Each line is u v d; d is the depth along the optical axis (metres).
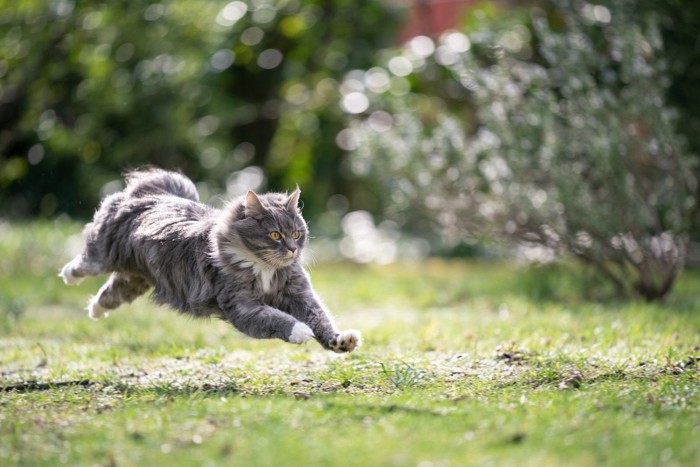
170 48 21.98
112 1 20.75
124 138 23.81
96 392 8.23
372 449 5.96
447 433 6.33
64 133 22.22
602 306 13.77
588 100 13.84
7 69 20.41
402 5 24.03
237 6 22.42
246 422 6.66
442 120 17.55
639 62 13.61
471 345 10.25
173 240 8.73
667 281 14.34
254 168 25.83
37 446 6.38
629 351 9.44
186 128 23.39
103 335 12.05
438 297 15.99
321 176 25.56
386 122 22.52
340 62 23.75
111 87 21.80
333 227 25.55
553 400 7.29
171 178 9.93
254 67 24.97
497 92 14.76
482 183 15.84
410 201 16.73
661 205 14.51
